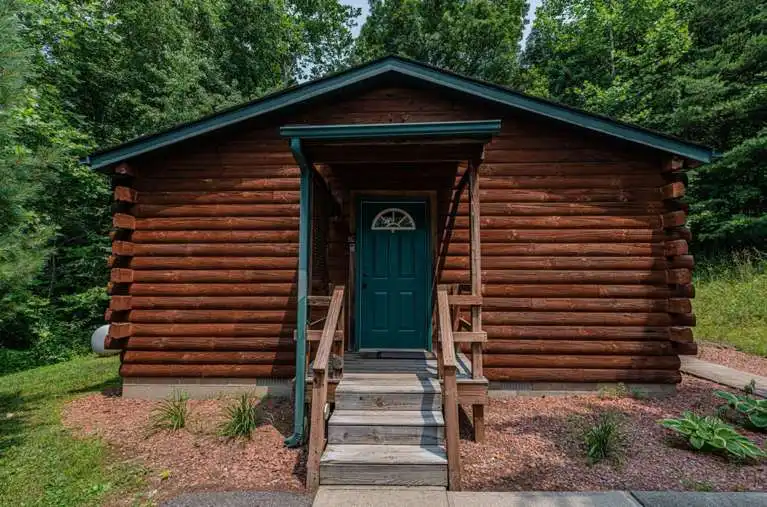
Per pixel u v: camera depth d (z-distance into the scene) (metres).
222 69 15.67
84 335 10.58
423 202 5.53
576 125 4.86
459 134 3.52
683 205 4.97
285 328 5.12
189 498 2.83
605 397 4.83
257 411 4.52
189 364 5.13
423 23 19.00
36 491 3.06
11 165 4.19
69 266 10.98
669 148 4.72
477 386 3.63
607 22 15.68
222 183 5.31
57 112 10.20
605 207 5.11
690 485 2.92
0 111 4.14
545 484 2.97
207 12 15.10
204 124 4.93
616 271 5.04
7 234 4.16
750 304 9.02
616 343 4.96
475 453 3.46
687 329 4.78
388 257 5.53
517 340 5.04
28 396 5.66
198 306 5.16
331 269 5.51
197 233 5.25
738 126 12.85
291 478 3.14
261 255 5.23
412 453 3.13
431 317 5.39
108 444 3.83
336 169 5.52
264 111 4.95
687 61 14.22
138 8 12.30
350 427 3.31
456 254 5.34
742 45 12.88
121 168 5.02
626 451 3.43
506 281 5.11
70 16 10.39
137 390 5.16
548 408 4.53
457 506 2.68
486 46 18.58
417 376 4.07
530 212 5.16
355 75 4.98
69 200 10.75
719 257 11.77
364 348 5.43
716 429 3.42
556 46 18.20
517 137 5.25
